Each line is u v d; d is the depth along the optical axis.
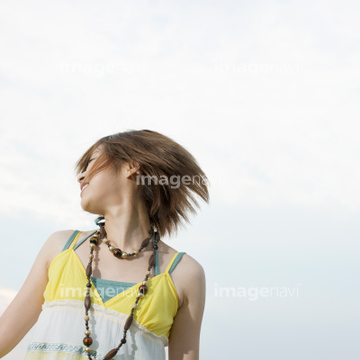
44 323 1.57
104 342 1.54
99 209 1.82
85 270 1.66
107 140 1.91
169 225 1.98
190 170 1.98
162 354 1.66
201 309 1.79
